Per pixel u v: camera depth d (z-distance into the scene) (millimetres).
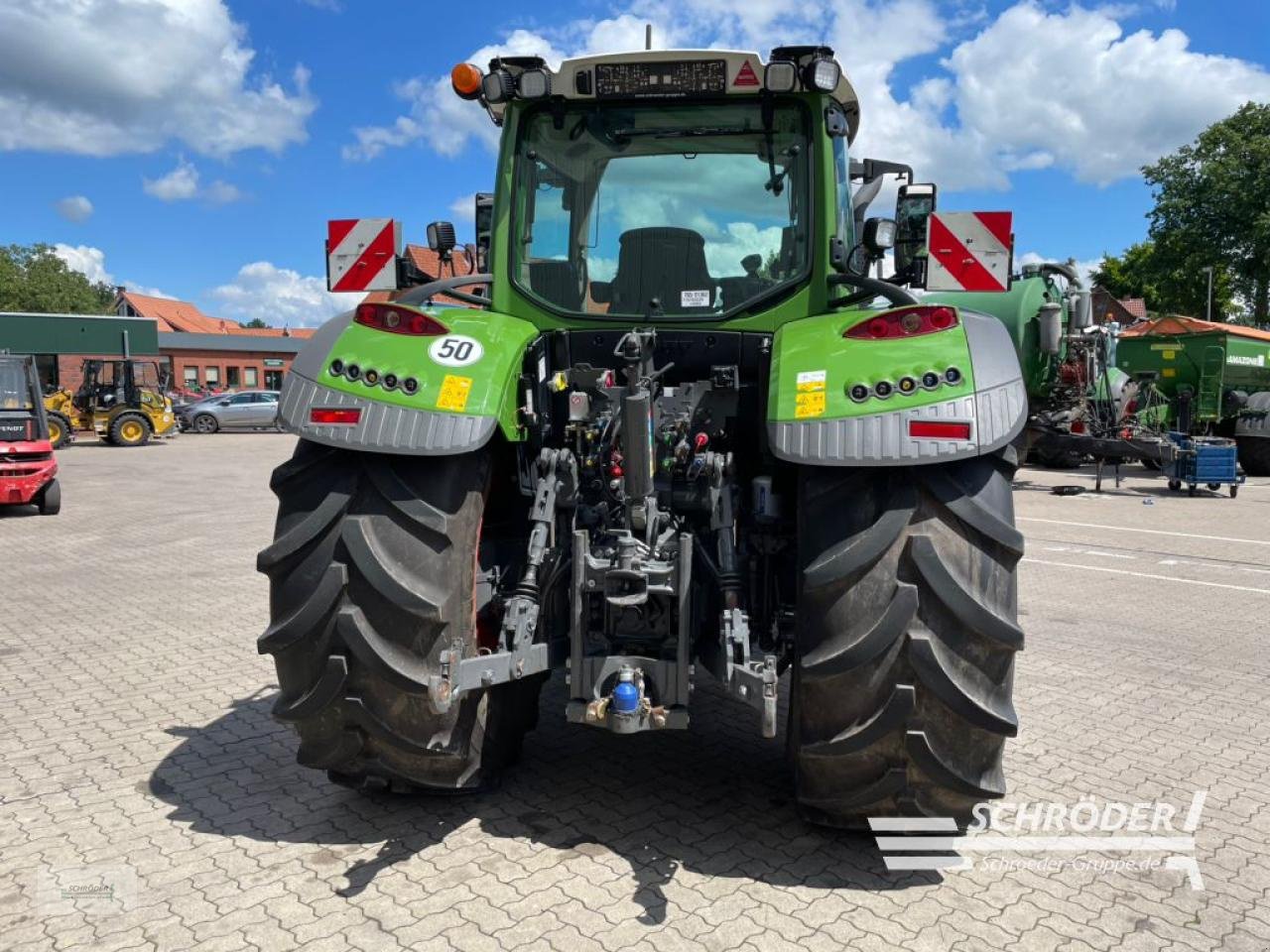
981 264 4020
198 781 3598
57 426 25125
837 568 2605
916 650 2543
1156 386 18469
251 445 26734
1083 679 5117
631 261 3600
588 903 2715
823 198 3441
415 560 2771
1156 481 16781
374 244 4293
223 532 10531
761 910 2693
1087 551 9469
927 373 2680
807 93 3451
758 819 3275
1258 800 3568
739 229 3539
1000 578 2615
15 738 4070
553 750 3898
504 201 3662
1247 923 2705
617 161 3617
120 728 4199
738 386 3348
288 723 2910
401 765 2943
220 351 54875
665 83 3477
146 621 6270
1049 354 14141
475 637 2910
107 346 31469
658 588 2875
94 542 9750
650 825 3221
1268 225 43250
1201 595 7406
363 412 2828
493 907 2691
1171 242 47750
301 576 2820
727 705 4480
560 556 3182
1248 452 18359
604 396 3328
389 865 2936
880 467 2701
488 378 2895
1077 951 2541
